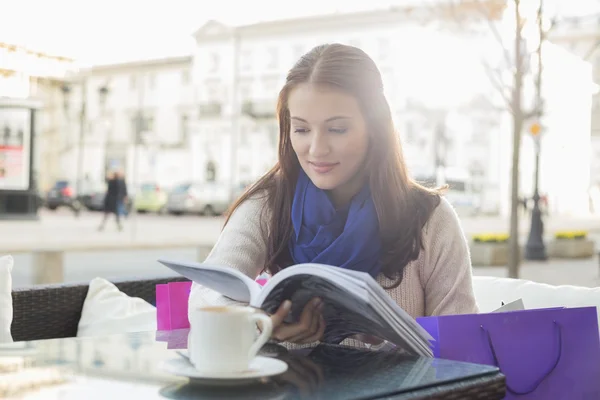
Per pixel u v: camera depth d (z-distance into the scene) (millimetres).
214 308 1398
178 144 57719
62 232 20688
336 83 1956
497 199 41312
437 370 1459
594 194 46938
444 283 2162
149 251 15594
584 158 46406
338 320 1690
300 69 2004
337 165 2006
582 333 1882
